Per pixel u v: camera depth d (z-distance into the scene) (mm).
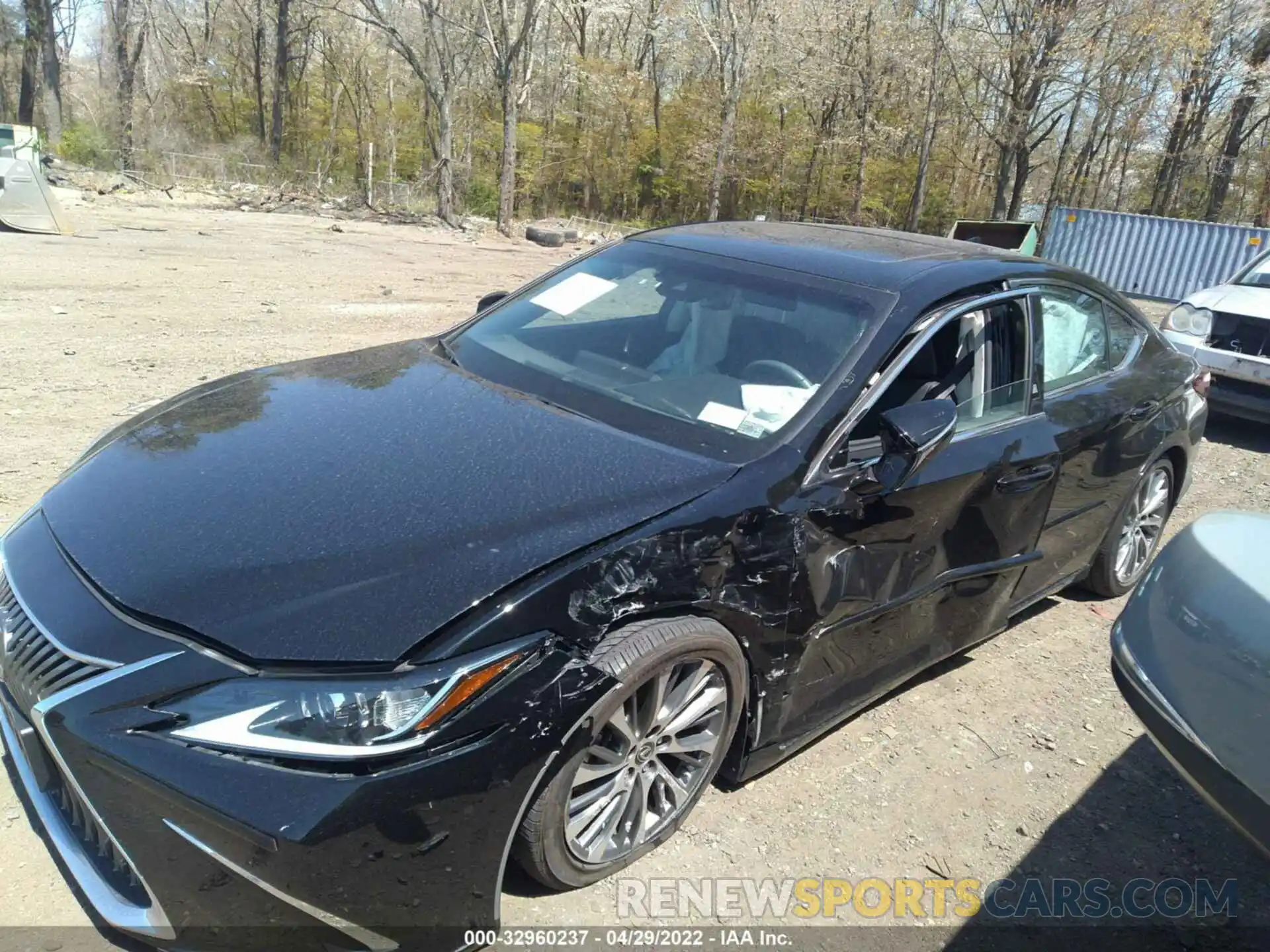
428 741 1998
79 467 2904
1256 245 18875
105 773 1988
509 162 25266
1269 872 2926
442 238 22094
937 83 35531
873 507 2869
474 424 2891
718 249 3713
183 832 1940
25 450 5047
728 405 2996
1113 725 3662
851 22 36875
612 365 3297
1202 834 3082
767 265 3514
